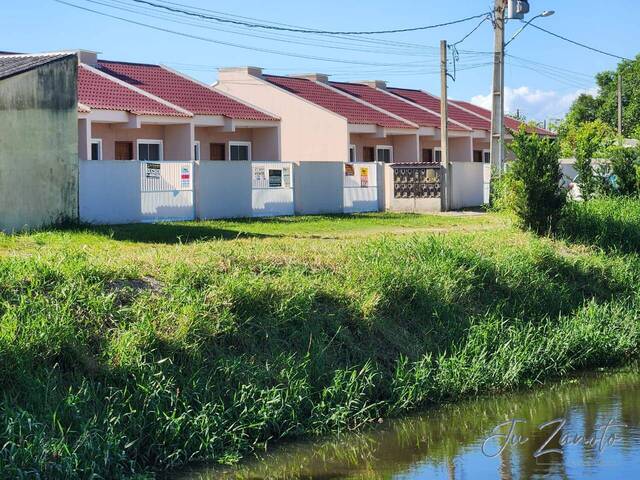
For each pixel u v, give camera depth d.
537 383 13.82
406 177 34.41
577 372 14.66
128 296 11.59
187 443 9.96
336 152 40.28
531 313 16.28
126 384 10.12
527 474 9.64
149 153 34.41
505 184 22.75
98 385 9.95
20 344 9.74
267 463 10.02
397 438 10.97
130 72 37.28
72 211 23.17
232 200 28.61
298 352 12.05
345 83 49.16
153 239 20.56
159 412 9.98
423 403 12.45
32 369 9.75
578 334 15.23
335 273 14.55
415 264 15.66
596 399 12.82
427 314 14.40
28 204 22.11
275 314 12.30
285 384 11.30
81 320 10.66
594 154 31.03
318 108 40.62
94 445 9.19
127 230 22.27
